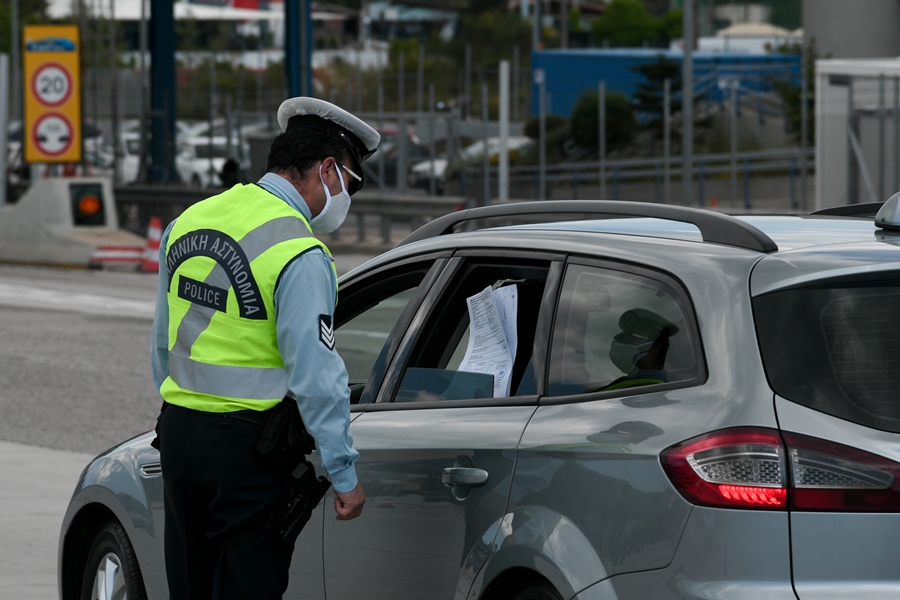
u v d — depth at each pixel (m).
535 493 6.66
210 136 59.16
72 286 40.12
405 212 50.84
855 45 81.56
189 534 7.61
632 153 78.31
